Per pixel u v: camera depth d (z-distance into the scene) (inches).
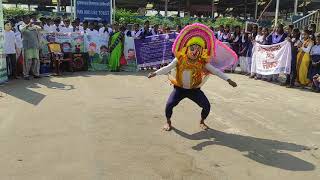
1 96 389.1
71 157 229.6
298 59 486.0
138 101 380.2
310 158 239.6
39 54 522.9
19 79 496.4
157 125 299.6
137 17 1032.8
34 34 494.0
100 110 339.9
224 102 389.4
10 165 216.8
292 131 296.0
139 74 570.6
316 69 470.3
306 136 284.4
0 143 250.8
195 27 271.0
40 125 291.3
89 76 536.4
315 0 1224.8
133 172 210.8
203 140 267.6
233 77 566.9
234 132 288.4
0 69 455.8
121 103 369.4
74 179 200.8
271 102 397.4
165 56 609.3
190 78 272.5
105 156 232.4
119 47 592.1
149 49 605.0
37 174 205.8
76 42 574.2
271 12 1519.4
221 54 298.4
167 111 284.5
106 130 282.8
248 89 467.5
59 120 305.4
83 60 581.9
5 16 824.9
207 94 426.9
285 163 230.4
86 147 246.5
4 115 317.4
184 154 240.1
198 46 268.4
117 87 454.6
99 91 426.6
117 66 593.0
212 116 332.2
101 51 594.9
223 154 242.1
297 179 208.4
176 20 1031.6
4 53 466.9
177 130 288.0
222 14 1648.6
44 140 257.9
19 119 306.3
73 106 351.9
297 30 507.2
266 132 291.4
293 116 341.7
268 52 524.1
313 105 388.5
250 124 311.9
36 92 412.2
